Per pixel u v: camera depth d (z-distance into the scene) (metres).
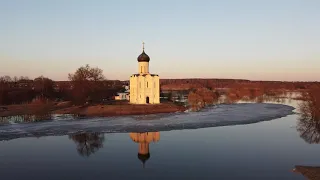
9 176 29.50
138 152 38.34
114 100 108.94
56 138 48.81
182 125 60.44
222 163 33.00
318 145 41.84
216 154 36.81
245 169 30.84
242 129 56.22
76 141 46.19
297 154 36.88
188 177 28.50
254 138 46.88
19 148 41.56
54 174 30.02
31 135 51.25
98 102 101.94
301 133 51.59
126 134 51.66
